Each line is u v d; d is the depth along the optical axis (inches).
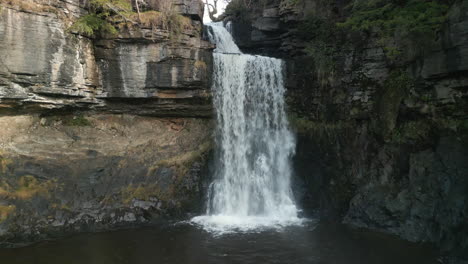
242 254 467.2
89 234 537.0
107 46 587.2
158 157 653.9
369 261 444.5
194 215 646.5
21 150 555.8
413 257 452.1
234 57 702.5
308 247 491.8
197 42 638.5
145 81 605.9
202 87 653.9
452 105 524.7
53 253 463.5
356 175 638.5
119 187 606.5
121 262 440.5
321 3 738.8
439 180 506.6
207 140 700.7
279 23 826.2
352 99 659.4
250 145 721.0
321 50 707.4
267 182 713.6
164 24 597.9
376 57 623.8
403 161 575.5
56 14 522.0
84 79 561.9
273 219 635.5
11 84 494.0
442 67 515.2
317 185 679.1
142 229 564.7
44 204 545.0
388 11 633.0
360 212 590.9
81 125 623.5
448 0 546.6
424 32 538.9
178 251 475.2
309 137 713.0
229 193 689.0
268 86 738.8
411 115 579.8
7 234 501.4
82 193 577.0
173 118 703.1
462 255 430.0
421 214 514.0
